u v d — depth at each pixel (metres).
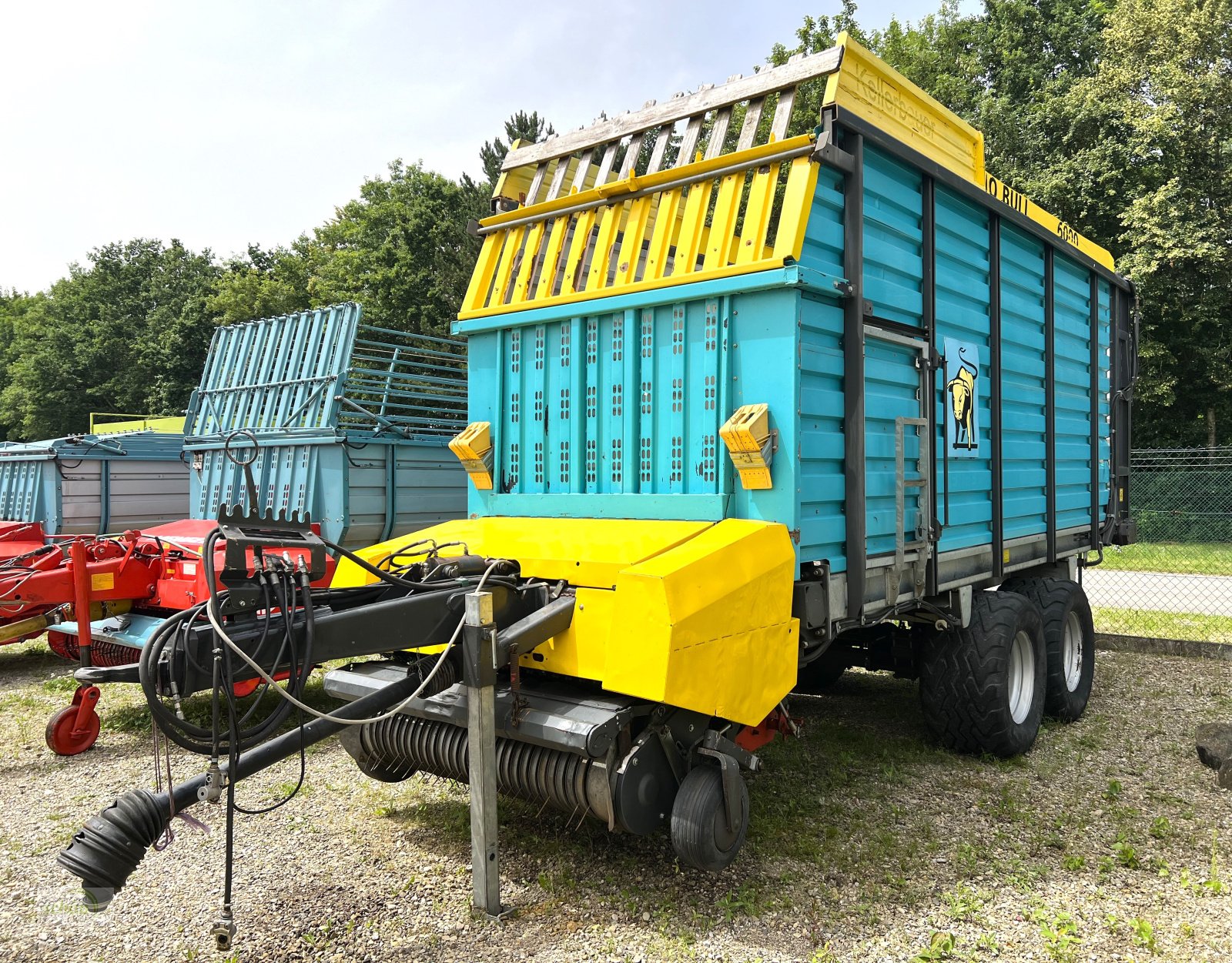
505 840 3.87
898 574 4.25
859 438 3.91
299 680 2.75
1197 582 13.44
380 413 8.04
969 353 5.05
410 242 27.48
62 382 47.44
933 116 4.71
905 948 3.01
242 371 8.76
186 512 10.96
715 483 3.82
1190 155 21.48
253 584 2.71
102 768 4.98
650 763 3.22
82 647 5.34
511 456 4.68
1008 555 5.52
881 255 4.19
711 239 3.91
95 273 50.66
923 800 4.43
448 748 3.60
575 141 4.66
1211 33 21.05
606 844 3.81
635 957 2.95
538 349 4.56
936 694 5.04
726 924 3.15
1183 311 21.27
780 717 3.80
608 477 4.24
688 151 4.12
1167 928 3.15
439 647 3.58
